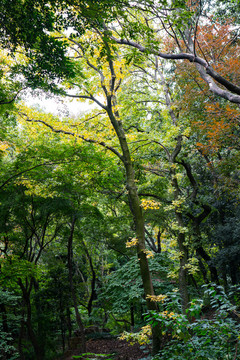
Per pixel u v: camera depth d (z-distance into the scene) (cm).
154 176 1706
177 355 349
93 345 1405
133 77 1554
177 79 1278
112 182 1383
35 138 1202
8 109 891
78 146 1118
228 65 933
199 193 1669
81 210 1399
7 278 1090
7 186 1134
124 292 1329
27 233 1330
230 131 866
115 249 1823
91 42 588
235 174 1180
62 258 1944
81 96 1066
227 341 337
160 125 1451
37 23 503
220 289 359
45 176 1148
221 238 1416
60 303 1443
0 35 533
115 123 988
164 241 2436
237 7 1111
